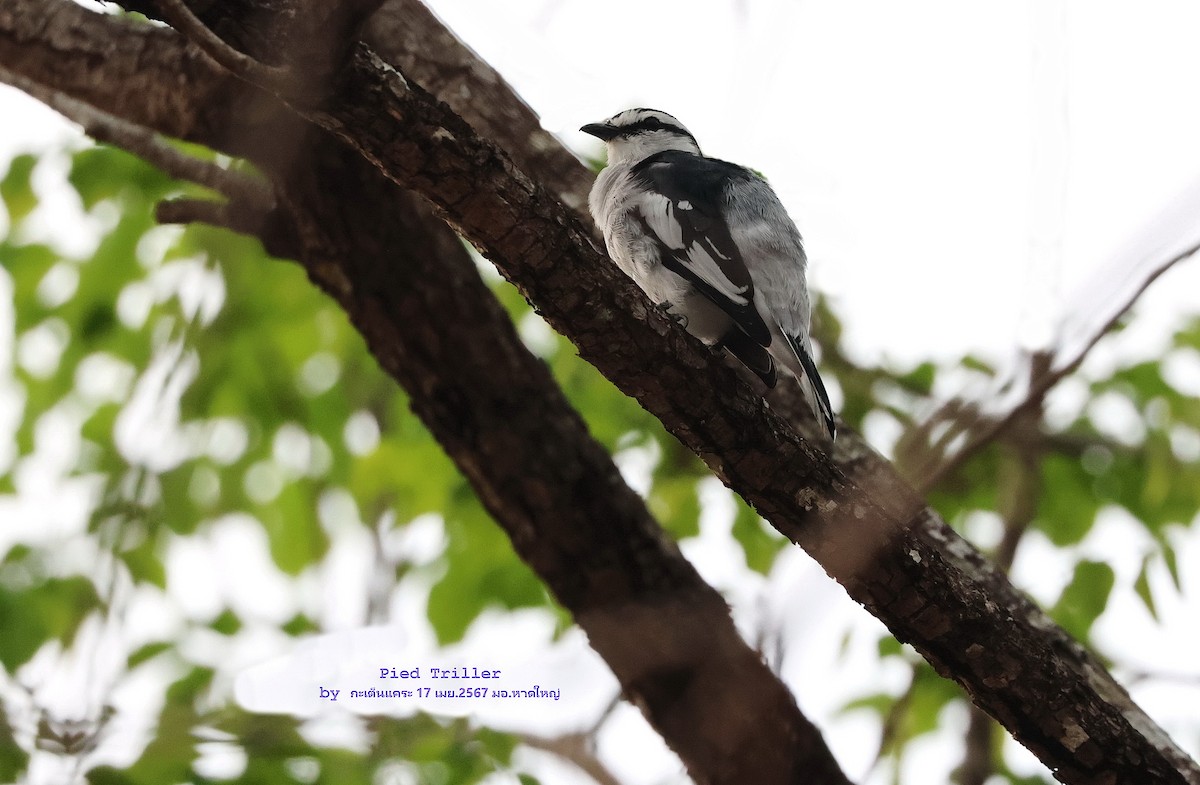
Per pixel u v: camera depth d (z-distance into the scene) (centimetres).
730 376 767
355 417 1333
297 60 608
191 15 597
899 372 1263
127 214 1256
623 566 986
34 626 1049
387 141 657
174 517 1163
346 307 979
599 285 724
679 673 966
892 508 967
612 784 985
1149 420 1191
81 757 840
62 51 909
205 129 900
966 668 777
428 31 1030
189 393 1227
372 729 912
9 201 1213
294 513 1305
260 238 959
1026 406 811
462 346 969
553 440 985
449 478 1216
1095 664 912
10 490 1295
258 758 867
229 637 1100
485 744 909
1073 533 1216
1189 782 793
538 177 1064
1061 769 794
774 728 952
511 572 1201
